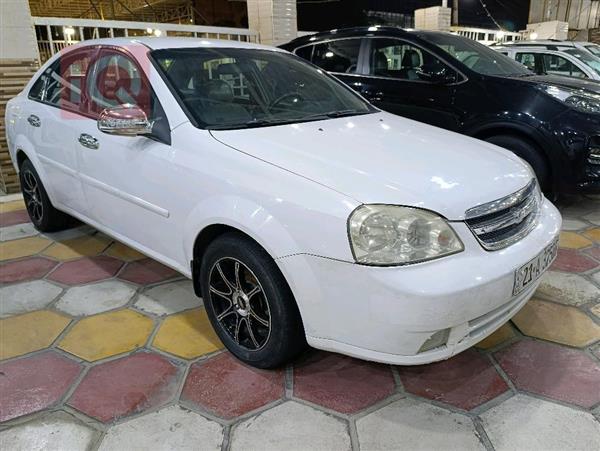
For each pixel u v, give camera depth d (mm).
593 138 3572
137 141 2436
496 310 1846
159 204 2350
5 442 1770
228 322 2232
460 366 2152
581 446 1717
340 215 1686
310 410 1906
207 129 2227
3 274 3090
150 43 2678
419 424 1829
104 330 2463
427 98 4207
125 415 1894
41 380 2094
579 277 2932
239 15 16531
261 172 1929
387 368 2146
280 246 1800
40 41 4969
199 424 1843
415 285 1609
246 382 2070
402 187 1770
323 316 1785
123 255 3367
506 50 7273
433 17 9594
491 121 3893
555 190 3822
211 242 2135
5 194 4828
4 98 4625
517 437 1762
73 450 1735
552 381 2045
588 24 15086
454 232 1727
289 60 3053
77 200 3082
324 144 2133
